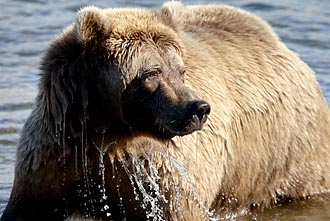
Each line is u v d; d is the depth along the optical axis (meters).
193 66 13.02
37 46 22.42
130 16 12.16
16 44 22.62
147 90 11.63
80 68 11.79
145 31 11.87
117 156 12.24
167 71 11.72
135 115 11.77
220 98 13.29
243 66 14.08
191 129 11.30
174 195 12.45
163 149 12.17
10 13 25.48
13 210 12.77
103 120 11.94
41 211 12.81
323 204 14.85
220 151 13.26
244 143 13.88
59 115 11.86
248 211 14.46
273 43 14.83
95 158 12.25
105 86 11.78
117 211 12.85
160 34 11.91
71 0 26.98
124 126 11.94
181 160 12.43
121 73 11.69
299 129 14.76
